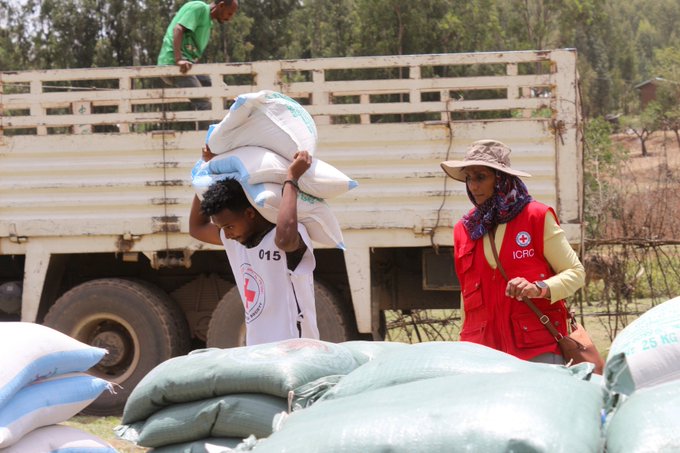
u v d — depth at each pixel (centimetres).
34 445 317
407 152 773
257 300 403
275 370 303
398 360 285
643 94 7588
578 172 763
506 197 436
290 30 3534
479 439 221
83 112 820
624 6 12606
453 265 782
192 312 863
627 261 918
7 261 884
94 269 877
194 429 314
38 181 814
